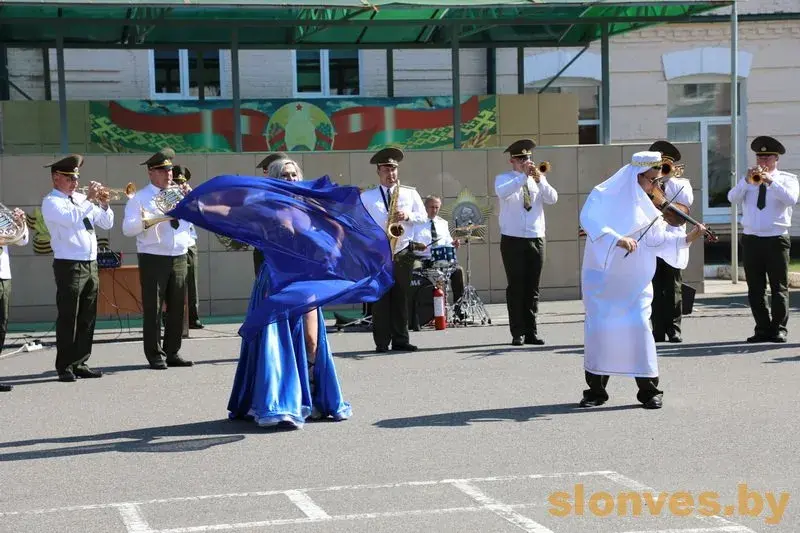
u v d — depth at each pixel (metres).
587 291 9.85
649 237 9.69
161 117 20.75
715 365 12.12
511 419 9.48
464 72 24.52
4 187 17.66
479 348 13.90
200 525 6.56
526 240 13.98
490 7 17.48
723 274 21.89
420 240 14.73
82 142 20.55
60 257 12.18
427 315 15.94
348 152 18.44
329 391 9.60
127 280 15.76
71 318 12.19
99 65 22.94
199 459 8.30
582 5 17.52
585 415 9.59
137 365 13.32
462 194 18.67
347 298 9.31
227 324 17.33
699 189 19.03
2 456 8.59
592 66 25.39
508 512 6.71
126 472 7.96
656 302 13.94
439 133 21.58
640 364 9.70
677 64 25.97
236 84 18.30
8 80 21.20
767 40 26.38
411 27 20.50
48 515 6.89
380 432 9.09
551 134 21.80
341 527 6.46
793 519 6.53
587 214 9.77
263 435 9.09
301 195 9.41
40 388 11.77
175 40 21.08
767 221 13.71
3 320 11.96
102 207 12.62
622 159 18.95
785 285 13.77
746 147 26.52
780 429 8.91
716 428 8.97
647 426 9.09
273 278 9.23
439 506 6.87
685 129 26.47
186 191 13.00
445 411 9.91
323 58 23.97
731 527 6.39
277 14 17.72
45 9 16.86
